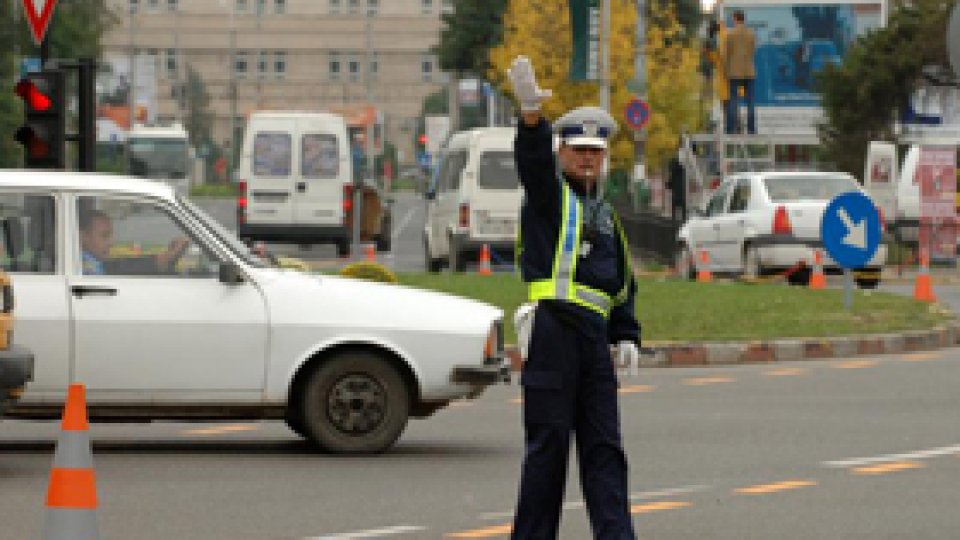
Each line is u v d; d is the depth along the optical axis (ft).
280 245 417.28
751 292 206.18
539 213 66.33
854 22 442.91
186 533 79.41
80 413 65.26
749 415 122.72
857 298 203.10
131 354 103.91
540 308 66.33
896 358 165.89
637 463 100.83
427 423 120.47
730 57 381.60
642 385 142.31
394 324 105.19
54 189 105.09
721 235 253.24
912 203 349.00
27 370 95.25
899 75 394.32
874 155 308.60
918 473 97.30
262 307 104.78
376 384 105.19
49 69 152.05
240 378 104.53
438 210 305.94
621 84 523.29
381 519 83.10
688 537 79.00
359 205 269.64
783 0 444.14
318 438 104.83
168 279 104.99
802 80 443.32
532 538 66.80
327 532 79.77
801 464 100.53
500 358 107.55
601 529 66.28
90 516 64.95
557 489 66.80
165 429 117.70
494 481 94.94
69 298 103.81
